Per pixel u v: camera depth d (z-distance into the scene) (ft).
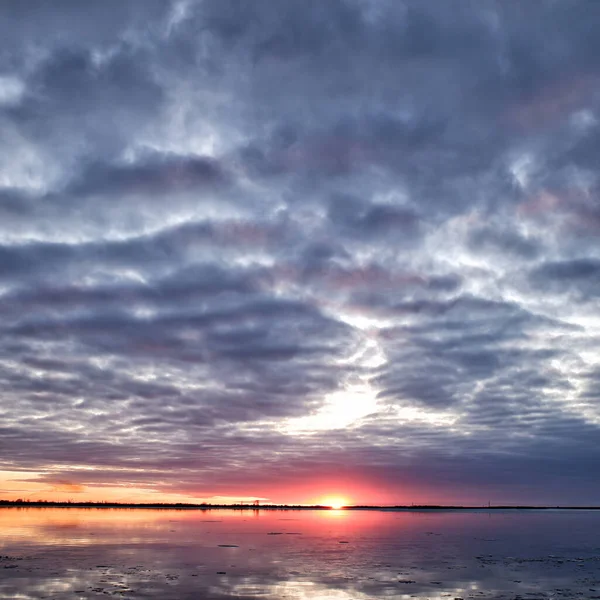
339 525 356.18
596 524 410.72
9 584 105.70
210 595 97.25
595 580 117.70
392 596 98.99
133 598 94.02
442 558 156.35
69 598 93.81
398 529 313.12
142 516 457.27
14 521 324.19
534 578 120.06
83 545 180.34
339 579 116.06
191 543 194.29
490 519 539.70
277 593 100.17
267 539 220.02
